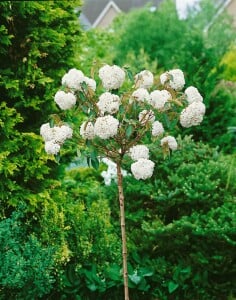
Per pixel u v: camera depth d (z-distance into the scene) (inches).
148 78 117.3
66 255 134.7
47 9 155.9
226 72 272.1
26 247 130.6
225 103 206.2
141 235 149.4
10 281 125.1
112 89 115.9
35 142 151.0
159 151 149.6
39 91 156.9
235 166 156.8
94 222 141.3
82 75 114.9
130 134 112.3
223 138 203.6
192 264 144.7
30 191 153.3
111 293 139.9
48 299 136.8
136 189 150.0
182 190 145.6
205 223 143.3
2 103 148.3
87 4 991.0
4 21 154.4
